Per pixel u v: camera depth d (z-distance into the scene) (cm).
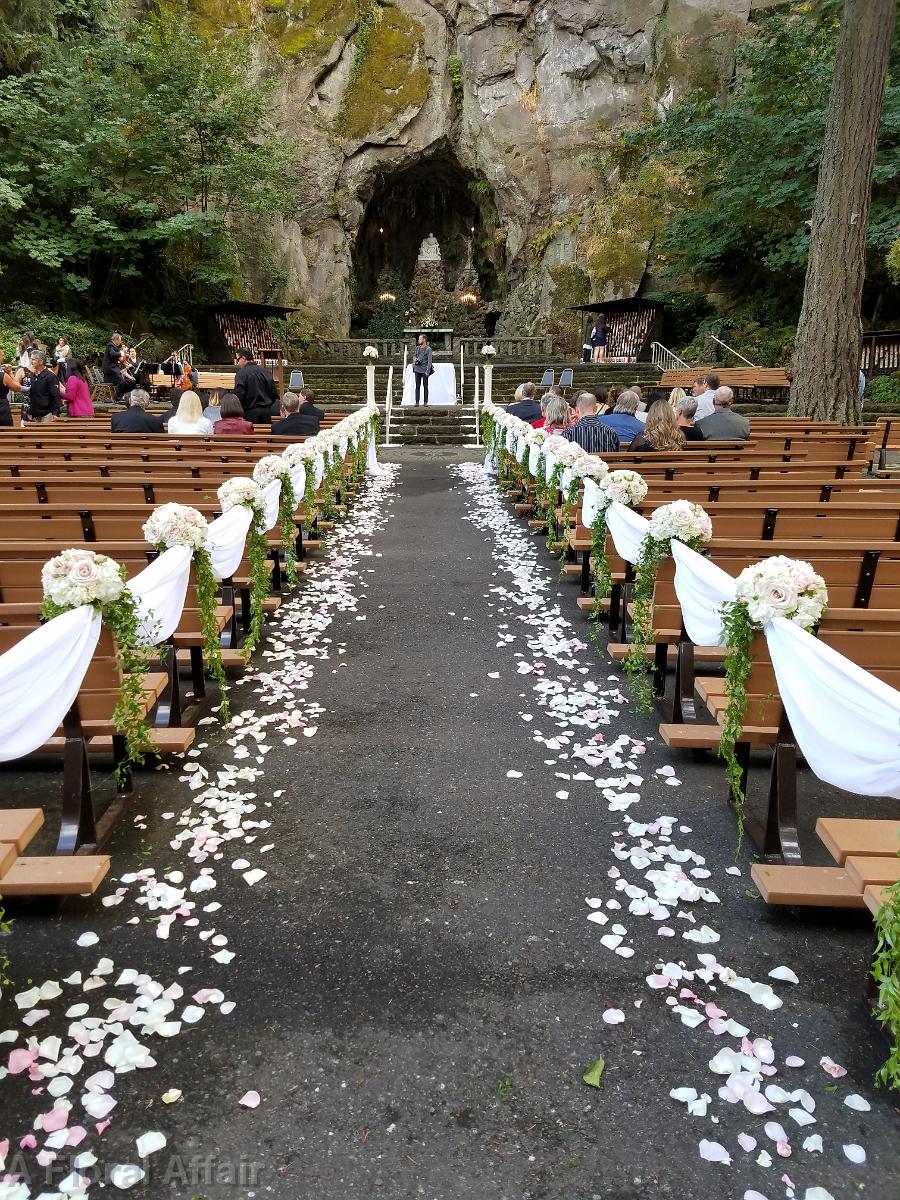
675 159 2692
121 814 316
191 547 364
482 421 1700
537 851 293
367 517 951
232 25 2700
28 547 359
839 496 527
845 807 323
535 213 3028
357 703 425
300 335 2742
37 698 243
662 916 256
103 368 1883
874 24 1015
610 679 457
